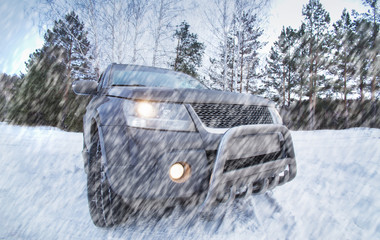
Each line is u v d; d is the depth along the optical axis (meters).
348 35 19.41
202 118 1.57
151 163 1.38
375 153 4.03
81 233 1.57
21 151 4.73
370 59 19.14
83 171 3.13
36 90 14.80
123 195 1.34
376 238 1.53
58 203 2.05
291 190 2.38
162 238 1.53
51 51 12.21
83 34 9.56
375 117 19.47
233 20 11.62
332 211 1.92
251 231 1.63
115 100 1.72
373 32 18.73
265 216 1.85
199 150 1.46
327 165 3.38
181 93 1.62
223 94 1.76
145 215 1.76
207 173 1.45
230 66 13.79
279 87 23.66
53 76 14.90
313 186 2.50
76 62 10.12
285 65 22.64
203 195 1.45
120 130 1.47
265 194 2.27
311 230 1.64
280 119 2.01
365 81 20.08
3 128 11.17
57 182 2.63
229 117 1.66
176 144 1.43
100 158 1.71
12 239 1.46
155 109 1.51
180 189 1.39
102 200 1.59
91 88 2.44
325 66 20.45
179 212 1.85
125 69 2.87
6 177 2.78
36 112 15.09
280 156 1.83
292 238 1.55
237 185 1.51
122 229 1.62
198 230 1.63
